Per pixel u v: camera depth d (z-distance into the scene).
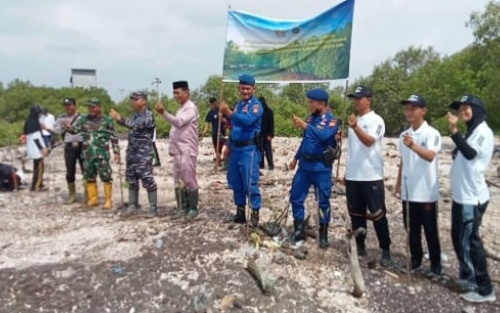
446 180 12.16
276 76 8.42
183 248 6.03
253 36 8.71
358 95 5.78
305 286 5.34
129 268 5.55
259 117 6.49
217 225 6.87
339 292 5.29
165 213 7.91
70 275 5.47
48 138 10.85
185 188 7.45
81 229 7.25
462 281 5.46
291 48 8.20
